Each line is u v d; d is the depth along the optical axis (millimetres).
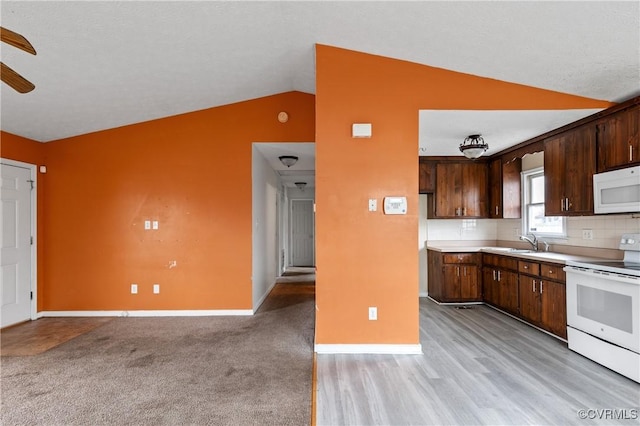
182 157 4574
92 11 2465
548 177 3957
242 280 4582
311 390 2527
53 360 3098
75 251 4566
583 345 3074
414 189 3203
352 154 3215
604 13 2154
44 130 4215
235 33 2961
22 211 4277
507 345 3389
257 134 4574
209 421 2145
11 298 4133
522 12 2277
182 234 4570
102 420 2158
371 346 3199
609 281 2783
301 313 4676
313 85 4281
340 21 2758
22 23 2488
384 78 3225
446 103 3209
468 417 2152
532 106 3203
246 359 3113
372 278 3207
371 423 2102
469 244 5703
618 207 2965
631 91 3016
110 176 4562
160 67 3375
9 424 2115
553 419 2117
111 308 4562
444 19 2504
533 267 3904
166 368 2926
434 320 4266
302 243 10039
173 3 2479
